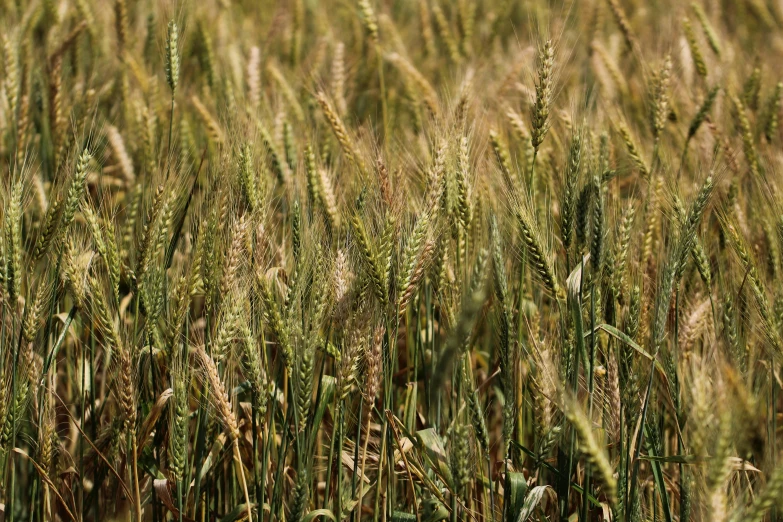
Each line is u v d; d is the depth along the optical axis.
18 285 3.75
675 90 6.95
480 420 3.71
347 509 3.98
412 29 10.59
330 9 11.81
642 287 4.12
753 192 5.25
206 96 7.20
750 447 3.51
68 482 4.50
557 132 5.75
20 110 6.00
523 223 3.85
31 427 4.63
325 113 5.19
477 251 4.14
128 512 4.12
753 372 3.99
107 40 8.46
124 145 6.36
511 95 7.15
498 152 5.02
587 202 3.80
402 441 4.27
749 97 7.27
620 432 3.70
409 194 4.55
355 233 3.70
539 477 4.41
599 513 4.14
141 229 4.02
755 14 11.25
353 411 4.52
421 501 4.41
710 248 4.97
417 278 3.78
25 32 7.64
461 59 8.88
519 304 4.15
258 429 4.29
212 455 4.26
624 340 3.67
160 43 7.98
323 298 3.81
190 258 4.22
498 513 4.10
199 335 4.36
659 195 4.80
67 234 4.00
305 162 4.90
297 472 3.70
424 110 6.74
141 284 3.91
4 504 4.20
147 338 3.98
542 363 3.73
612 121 5.97
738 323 4.14
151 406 4.24
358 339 3.70
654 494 4.33
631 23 10.93
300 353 3.69
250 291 3.99
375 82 8.78
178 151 5.41
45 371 3.97
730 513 3.14
